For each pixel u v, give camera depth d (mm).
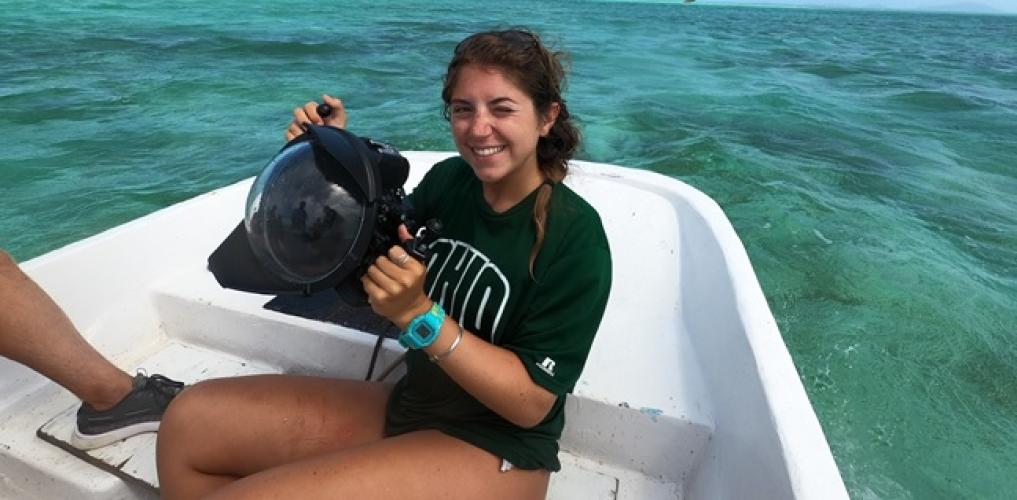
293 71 10711
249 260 1329
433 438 1274
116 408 1633
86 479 1574
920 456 2660
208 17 17500
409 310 1081
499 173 1208
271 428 1378
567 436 1684
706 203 2477
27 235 4488
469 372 1148
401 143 6938
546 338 1208
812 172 6547
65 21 14703
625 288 2125
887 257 4484
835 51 20328
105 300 1992
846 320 3668
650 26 26281
